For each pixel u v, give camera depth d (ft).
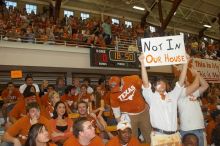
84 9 64.69
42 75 44.32
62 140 14.93
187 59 12.78
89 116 18.11
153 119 12.23
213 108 27.45
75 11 63.46
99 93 26.00
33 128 11.07
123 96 16.20
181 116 14.40
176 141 11.87
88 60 43.93
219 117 19.10
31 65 38.40
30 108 14.92
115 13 70.33
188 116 14.21
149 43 12.96
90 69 44.78
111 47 48.96
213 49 76.33
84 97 26.23
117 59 44.60
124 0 66.28
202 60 59.57
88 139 11.47
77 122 11.39
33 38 39.60
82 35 47.16
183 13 79.00
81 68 43.24
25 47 38.09
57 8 54.39
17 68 39.86
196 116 14.30
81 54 43.42
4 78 40.22
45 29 44.55
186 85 15.06
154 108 12.28
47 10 56.39
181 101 14.34
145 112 16.44
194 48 67.82
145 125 16.46
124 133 12.77
